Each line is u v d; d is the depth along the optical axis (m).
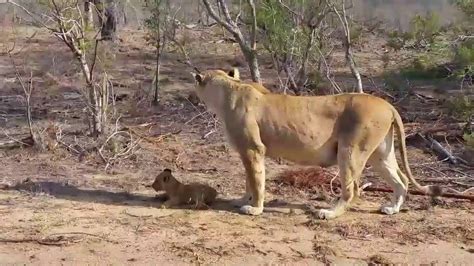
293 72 17.16
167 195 10.20
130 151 12.63
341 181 9.55
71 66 20.61
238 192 10.80
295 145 9.57
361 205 10.16
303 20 16.06
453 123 14.41
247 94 9.68
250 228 9.23
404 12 25.66
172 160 12.48
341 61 21.70
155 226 9.27
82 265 8.22
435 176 11.63
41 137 13.02
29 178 11.31
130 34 27.66
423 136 13.48
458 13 17.22
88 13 14.18
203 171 11.93
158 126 14.90
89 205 10.08
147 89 18.73
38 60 21.80
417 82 18.38
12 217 9.54
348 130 9.41
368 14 26.36
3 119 15.42
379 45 24.55
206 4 15.01
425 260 8.43
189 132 14.43
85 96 14.34
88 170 11.90
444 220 9.62
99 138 13.25
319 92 16.30
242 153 9.70
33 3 13.85
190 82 20.05
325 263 8.30
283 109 9.59
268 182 11.15
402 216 9.73
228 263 8.27
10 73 20.44
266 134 9.61
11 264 8.21
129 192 10.74
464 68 14.12
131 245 8.69
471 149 12.28
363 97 9.53
